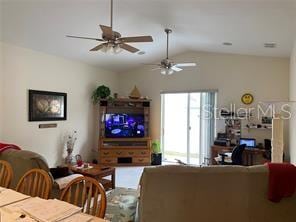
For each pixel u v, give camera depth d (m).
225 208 2.39
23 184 2.05
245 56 6.08
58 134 5.71
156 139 7.27
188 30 4.82
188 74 6.75
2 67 4.55
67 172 3.85
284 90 5.70
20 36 4.47
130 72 7.58
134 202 3.27
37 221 1.45
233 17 3.72
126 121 6.84
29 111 5.03
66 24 4.23
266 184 2.38
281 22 3.56
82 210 1.66
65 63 5.88
